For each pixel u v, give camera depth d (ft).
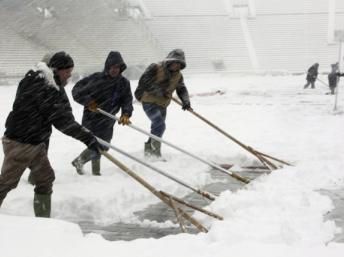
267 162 22.57
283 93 71.26
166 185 19.36
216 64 125.90
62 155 24.90
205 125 37.42
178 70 23.41
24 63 114.83
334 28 135.95
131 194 17.63
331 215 14.70
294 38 135.03
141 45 130.52
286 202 15.35
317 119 40.68
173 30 138.72
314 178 19.51
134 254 10.14
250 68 126.82
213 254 10.12
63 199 16.49
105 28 133.28
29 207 16.17
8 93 74.13
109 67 19.93
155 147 23.86
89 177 19.95
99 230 14.76
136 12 142.72
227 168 23.49
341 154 24.82
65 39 125.49
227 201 15.52
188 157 24.98
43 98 13.61
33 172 14.52
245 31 137.39
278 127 36.09
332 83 67.92
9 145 13.96
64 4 130.82
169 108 49.44
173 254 10.14
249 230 12.12
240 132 33.73
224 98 63.41
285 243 11.35
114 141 29.84
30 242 10.61
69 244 10.64
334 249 10.43
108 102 20.36
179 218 13.61
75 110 48.03
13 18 123.54
